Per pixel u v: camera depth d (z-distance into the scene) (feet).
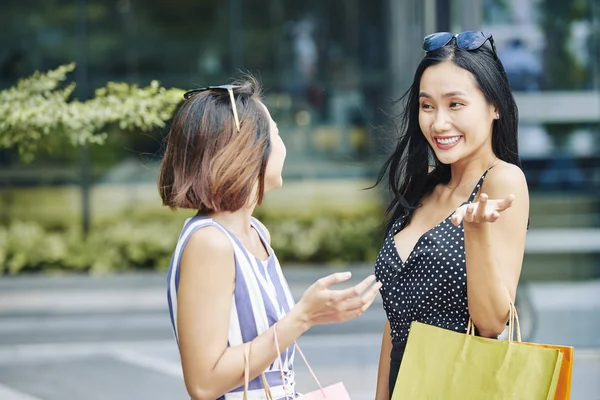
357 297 8.02
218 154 8.65
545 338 27.02
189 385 8.44
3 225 50.57
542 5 28.81
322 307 8.07
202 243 8.39
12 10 51.26
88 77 51.65
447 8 26.99
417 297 9.59
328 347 31.12
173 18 52.21
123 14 51.85
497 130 9.68
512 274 9.05
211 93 8.91
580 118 29.45
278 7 52.70
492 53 9.56
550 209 29.76
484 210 7.95
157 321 36.68
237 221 8.93
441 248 9.43
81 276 44.21
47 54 51.57
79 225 50.93
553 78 29.27
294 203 51.57
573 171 29.63
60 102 17.89
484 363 8.34
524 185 9.29
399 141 10.48
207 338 8.34
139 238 46.29
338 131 52.70
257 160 8.72
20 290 42.16
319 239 46.93
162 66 52.29
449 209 9.78
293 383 9.09
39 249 45.57
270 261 9.15
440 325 9.48
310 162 52.37
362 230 47.44
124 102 17.60
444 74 9.36
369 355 29.66
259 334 8.59
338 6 52.90
